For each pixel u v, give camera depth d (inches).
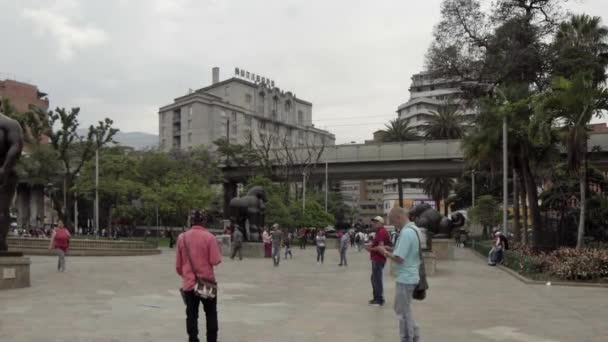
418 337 281.4
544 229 1325.0
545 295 559.2
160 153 2229.3
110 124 1825.8
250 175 2423.7
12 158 573.0
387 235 472.4
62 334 332.5
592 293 579.5
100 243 1310.3
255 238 1311.5
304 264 1033.5
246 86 4212.6
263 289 594.2
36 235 1867.6
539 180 1498.5
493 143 1264.8
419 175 2276.1
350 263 1073.5
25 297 504.4
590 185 1441.9
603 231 1266.0
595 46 1422.2
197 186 1968.5
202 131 3767.2
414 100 4503.0
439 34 1578.5
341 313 426.3
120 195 1907.0
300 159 2396.7
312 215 1994.3
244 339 324.8
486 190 2687.0
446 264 1096.2
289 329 357.7
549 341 327.6
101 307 444.5
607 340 331.9
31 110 1760.6
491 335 343.9
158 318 392.8
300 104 4881.9
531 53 1424.7
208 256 276.8
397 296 279.3
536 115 938.7
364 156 2148.1
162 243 1994.3
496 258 1034.7
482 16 1537.9
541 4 1498.5
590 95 878.4
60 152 1802.4
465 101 1632.6
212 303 281.6
